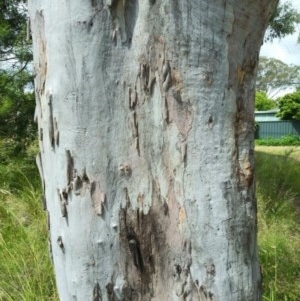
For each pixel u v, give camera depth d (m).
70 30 1.35
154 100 1.40
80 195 1.43
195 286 1.45
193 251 1.43
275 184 7.25
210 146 1.40
